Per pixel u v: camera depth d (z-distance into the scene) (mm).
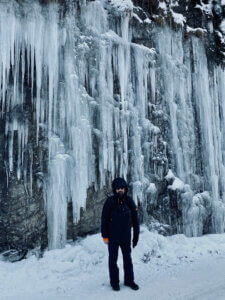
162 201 7578
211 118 9258
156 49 8328
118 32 7379
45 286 4223
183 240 6910
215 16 9711
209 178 8734
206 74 9320
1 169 5488
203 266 5305
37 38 5832
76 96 6145
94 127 6535
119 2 7273
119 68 7191
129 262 4113
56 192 5648
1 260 5203
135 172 7043
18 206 5527
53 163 5719
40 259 5141
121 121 6965
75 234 6129
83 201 5934
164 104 8266
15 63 5648
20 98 5719
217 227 8422
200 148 8867
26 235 5531
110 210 4180
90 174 6250
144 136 7492
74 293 3941
